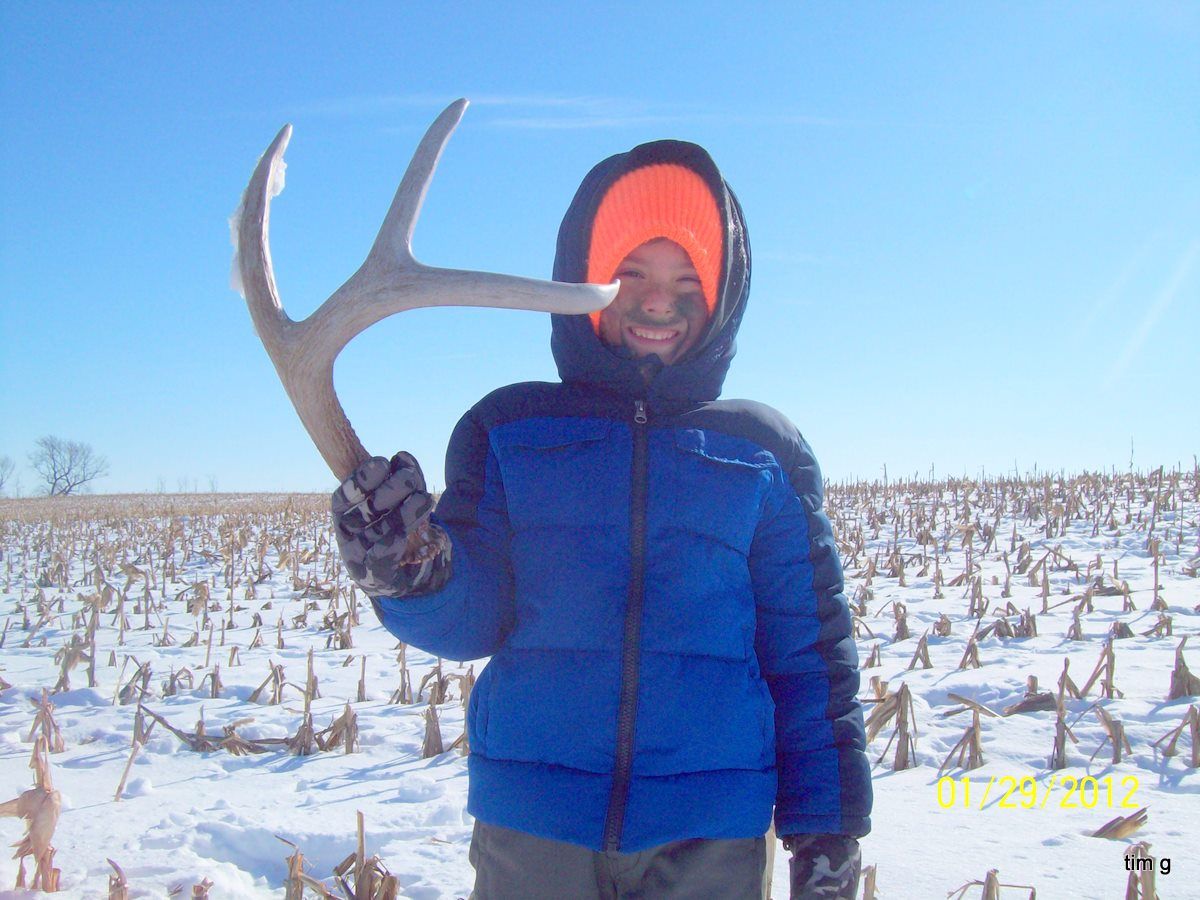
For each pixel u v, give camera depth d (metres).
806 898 1.88
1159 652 6.05
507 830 1.89
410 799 4.24
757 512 2.02
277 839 3.71
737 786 1.86
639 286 2.24
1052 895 2.93
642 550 1.93
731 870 1.86
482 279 1.52
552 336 2.22
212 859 3.63
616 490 1.95
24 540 16.27
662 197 2.22
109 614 10.17
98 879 3.35
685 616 1.90
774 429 2.10
